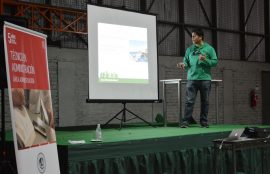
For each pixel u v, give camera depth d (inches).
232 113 420.2
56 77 298.2
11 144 137.2
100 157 131.6
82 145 127.0
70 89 305.6
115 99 201.3
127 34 209.0
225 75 413.1
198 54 203.8
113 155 135.3
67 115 303.7
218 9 416.2
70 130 203.5
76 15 305.4
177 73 370.6
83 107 313.4
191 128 200.7
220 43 418.6
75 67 308.2
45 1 294.4
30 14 281.9
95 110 319.6
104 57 199.5
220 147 148.7
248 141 150.1
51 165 116.0
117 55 204.1
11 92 103.8
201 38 204.4
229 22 427.5
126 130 188.7
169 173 154.2
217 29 410.6
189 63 207.9
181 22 381.1
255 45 453.4
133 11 212.4
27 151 106.0
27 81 112.7
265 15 459.2
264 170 199.0
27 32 116.0
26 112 109.4
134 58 210.5
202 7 399.2
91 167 128.9
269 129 165.3
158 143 150.5
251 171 189.2
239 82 428.8
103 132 176.2
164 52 368.8
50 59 294.7
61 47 299.9
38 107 116.2
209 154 171.8
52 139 120.1
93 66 195.6
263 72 457.1
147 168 144.9
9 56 105.7
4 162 123.9
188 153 162.6
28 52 115.2
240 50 438.6
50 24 291.3
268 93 458.3
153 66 218.8
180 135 159.8
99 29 198.8
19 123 104.7
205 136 170.7
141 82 212.4
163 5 368.8
